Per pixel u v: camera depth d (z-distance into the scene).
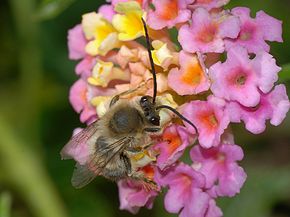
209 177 0.14
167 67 0.14
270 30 0.14
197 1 0.14
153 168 0.14
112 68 0.14
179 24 0.14
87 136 0.15
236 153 0.14
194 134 0.14
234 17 0.14
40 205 0.19
